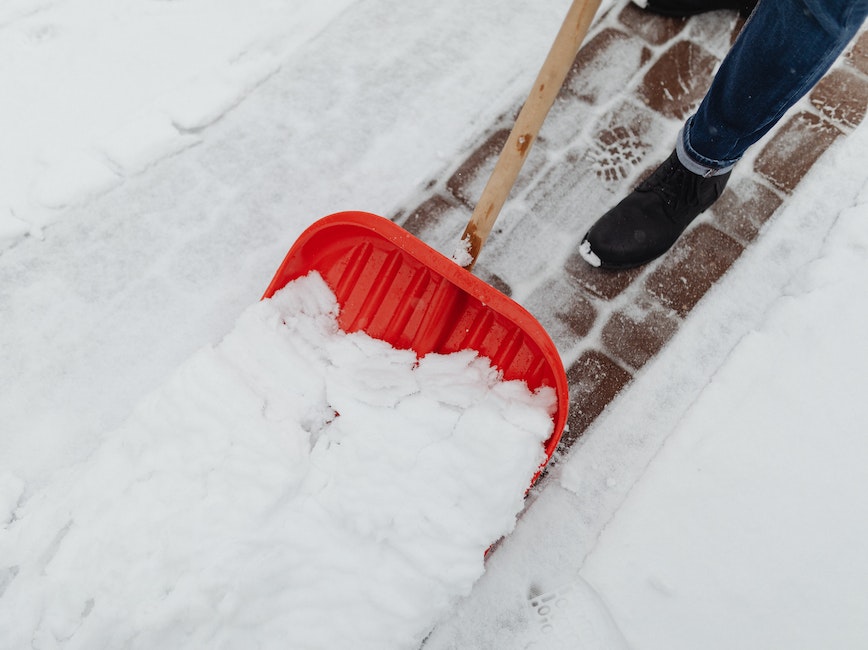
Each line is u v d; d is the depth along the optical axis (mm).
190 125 1761
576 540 1466
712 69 1870
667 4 1874
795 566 1439
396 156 1769
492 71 1851
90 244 1666
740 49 1247
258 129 1782
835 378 1562
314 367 1354
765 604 1417
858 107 1812
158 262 1661
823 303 1620
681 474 1506
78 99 1774
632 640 1398
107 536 1248
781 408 1548
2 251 1654
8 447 1507
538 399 1308
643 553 1451
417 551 1229
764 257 1687
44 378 1560
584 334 1628
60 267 1646
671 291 1665
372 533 1229
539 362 1300
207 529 1212
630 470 1519
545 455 1304
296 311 1409
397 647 1219
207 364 1328
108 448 1340
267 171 1746
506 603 1422
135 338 1600
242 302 1640
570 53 1171
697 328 1628
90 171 1700
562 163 1773
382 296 1398
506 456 1258
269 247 1688
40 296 1621
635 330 1630
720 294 1659
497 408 1306
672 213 1605
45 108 1764
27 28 1832
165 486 1257
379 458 1268
